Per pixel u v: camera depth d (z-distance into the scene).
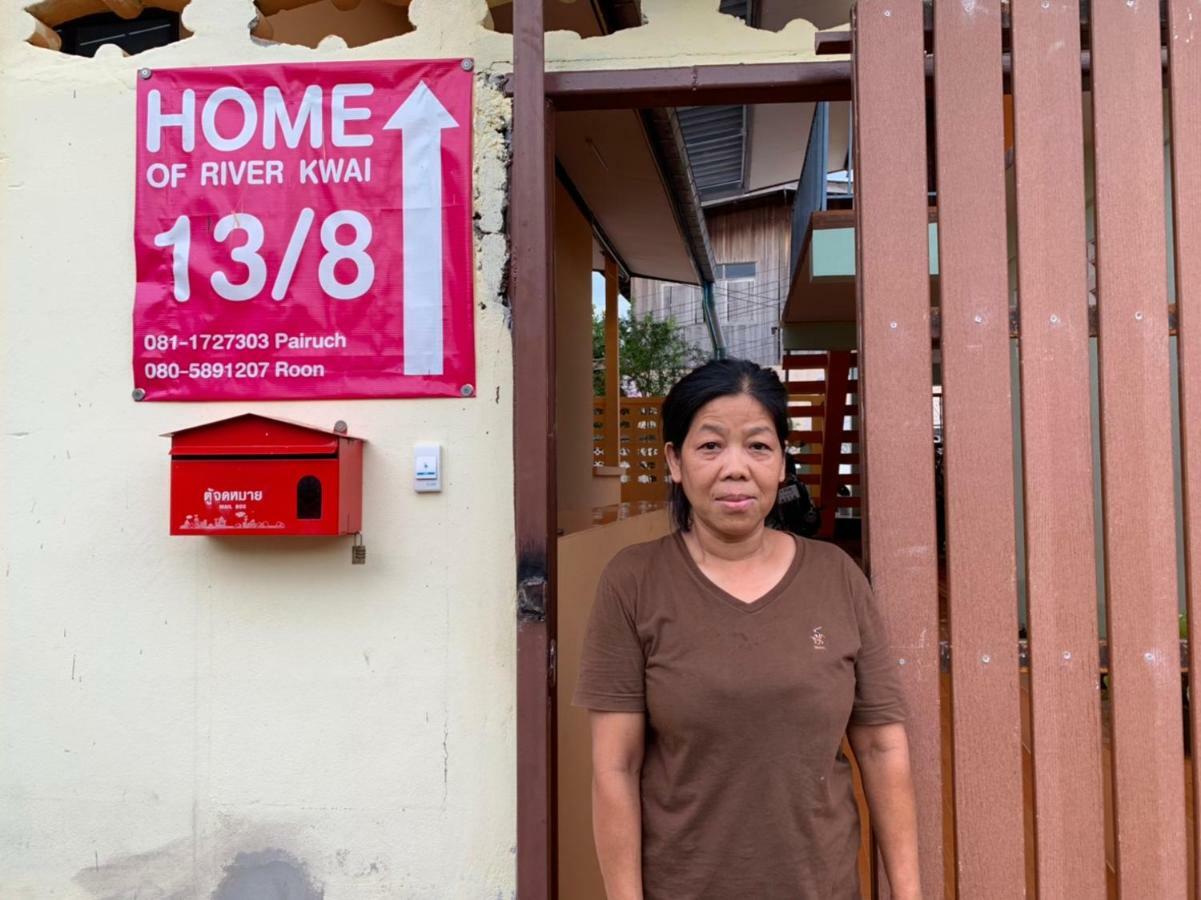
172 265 2.01
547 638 1.72
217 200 2.01
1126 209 1.60
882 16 1.63
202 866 1.99
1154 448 1.60
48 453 2.03
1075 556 1.60
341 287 1.99
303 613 1.99
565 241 4.46
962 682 1.60
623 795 1.36
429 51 2.01
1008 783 1.59
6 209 2.06
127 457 2.02
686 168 3.87
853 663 1.41
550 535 1.79
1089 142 3.20
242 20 2.03
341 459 1.86
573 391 4.75
